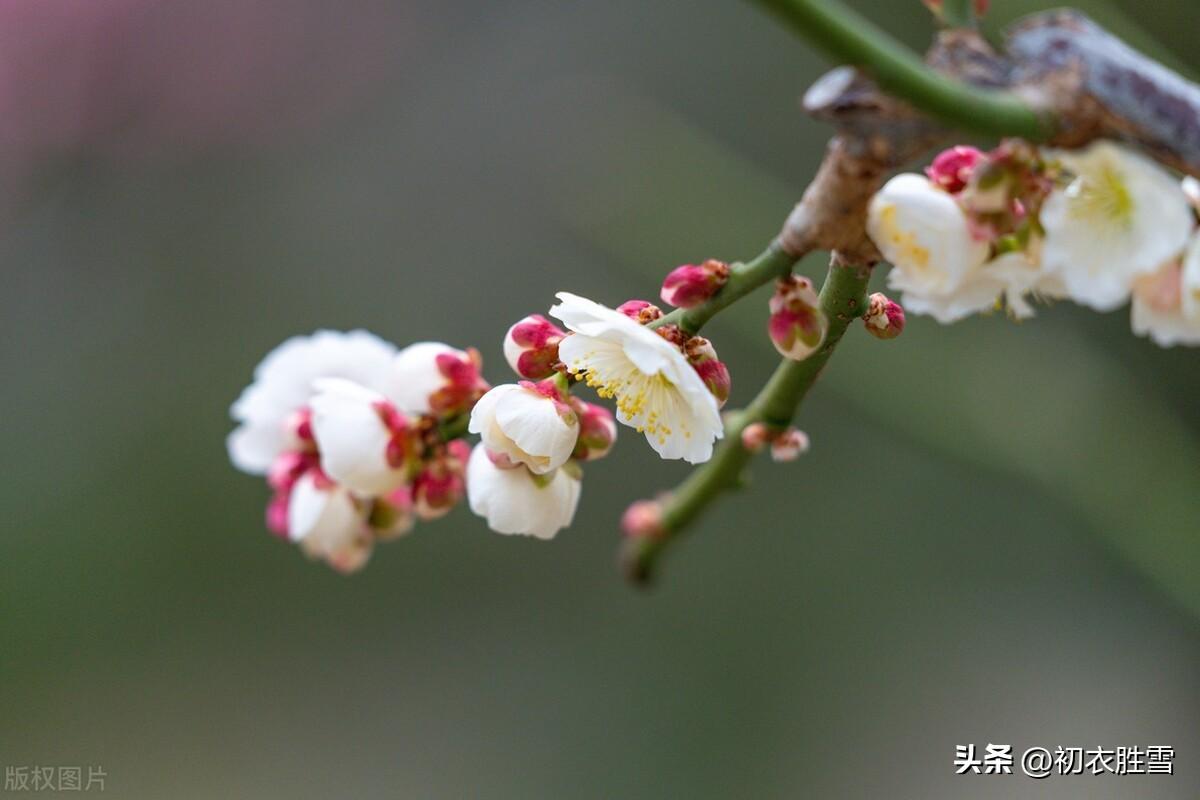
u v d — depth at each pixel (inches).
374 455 21.0
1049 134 18.7
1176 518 26.3
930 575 43.2
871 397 28.9
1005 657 42.2
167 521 49.1
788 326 19.7
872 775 41.8
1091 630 41.7
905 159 18.8
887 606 43.6
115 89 50.9
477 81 51.4
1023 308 19.6
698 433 19.9
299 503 21.9
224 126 51.8
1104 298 19.0
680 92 47.8
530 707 46.2
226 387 50.1
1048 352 32.6
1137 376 37.5
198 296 51.4
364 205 51.4
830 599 44.1
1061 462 27.2
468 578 48.0
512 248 49.6
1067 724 40.5
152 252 51.9
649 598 45.9
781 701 43.8
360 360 22.3
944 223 19.3
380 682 47.4
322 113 52.1
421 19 52.4
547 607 47.4
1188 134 18.6
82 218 52.1
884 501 43.8
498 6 52.1
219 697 47.1
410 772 45.4
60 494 49.5
